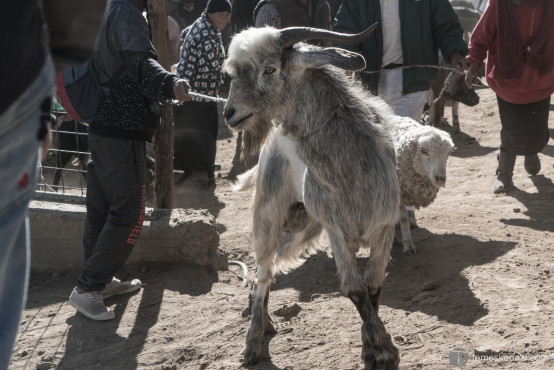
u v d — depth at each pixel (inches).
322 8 311.3
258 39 134.1
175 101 171.8
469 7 536.7
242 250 237.5
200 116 313.9
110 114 169.8
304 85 136.1
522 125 277.4
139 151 175.9
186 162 315.6
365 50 255.9
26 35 53.9
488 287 183.3
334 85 137.3
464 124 434.9
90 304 185.6
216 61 305.1
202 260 217.3
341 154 135.7
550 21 256.8
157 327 180.2
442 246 221.8
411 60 255.4
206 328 177.9
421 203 219.6
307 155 139.3
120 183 174.7
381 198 137.5
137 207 179.5
